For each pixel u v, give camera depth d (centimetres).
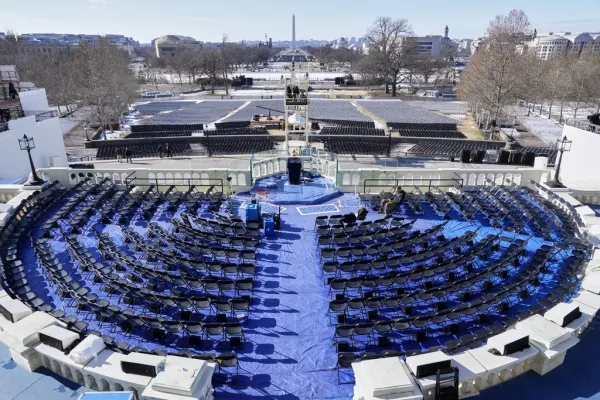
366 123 5594
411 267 1404
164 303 1112
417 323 1011
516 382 884
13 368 922
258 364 952
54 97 6456
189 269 1366
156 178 2145
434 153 3969
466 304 1072
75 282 1191
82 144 4641
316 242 1576
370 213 1891
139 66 15562
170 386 751
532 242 1577
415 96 9325
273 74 14725
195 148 4156
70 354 844
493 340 898
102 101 4962
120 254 1328
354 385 869
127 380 797
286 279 1315
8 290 1115
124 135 4997
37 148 2919
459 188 2091
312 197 2036
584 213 1700
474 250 1344
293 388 887
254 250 1501
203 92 9944
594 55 7544
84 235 1619
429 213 1880
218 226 1650
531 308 1048
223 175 2147
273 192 2109
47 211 1841
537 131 5691
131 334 1048
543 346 891
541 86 6631
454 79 12319
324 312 1148
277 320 1112
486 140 4550
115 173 2170
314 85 11181
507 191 1980
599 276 1173
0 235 1484
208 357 866
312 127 5072
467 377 809
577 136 2500
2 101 3197
